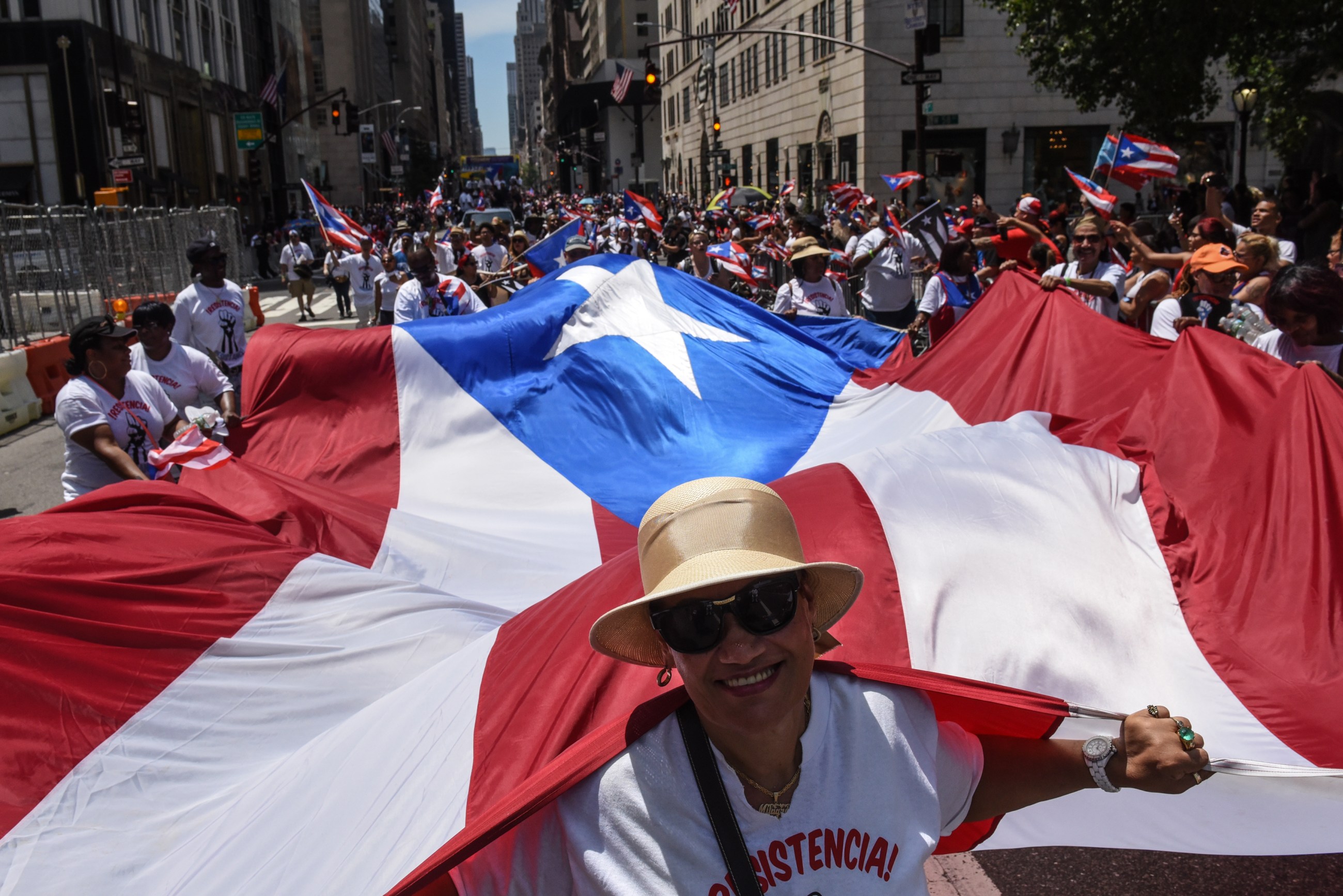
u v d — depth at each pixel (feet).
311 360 21.71
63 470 36.19
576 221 42.78
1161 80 68.03
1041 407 20.18
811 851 5.68
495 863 5.97
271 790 9.70
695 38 84.53
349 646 12.66
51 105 120.67
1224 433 13.92
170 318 21.67
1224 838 9.45
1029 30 77.15
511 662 9.34
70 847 9.85
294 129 238.27
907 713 6.18
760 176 179.83
